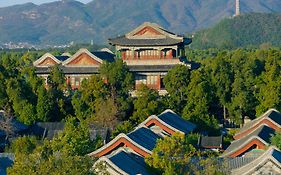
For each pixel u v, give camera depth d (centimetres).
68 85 19225
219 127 16688
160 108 16838
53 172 7838
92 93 17025
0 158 10800
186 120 15725
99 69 18625
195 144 13762
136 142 10719
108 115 16038
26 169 7938
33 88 17350
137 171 9231
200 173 8706
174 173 8875
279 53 19450
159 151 9525
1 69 18088
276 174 8744
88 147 11694
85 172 7988
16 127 15375
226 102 18588
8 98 17025
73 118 15688
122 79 17825
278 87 17750
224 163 9031
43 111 16850
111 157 9188
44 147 9500
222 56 19425
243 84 18575
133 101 17138
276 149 9431
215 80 18700
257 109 17900
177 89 17738
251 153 10831
